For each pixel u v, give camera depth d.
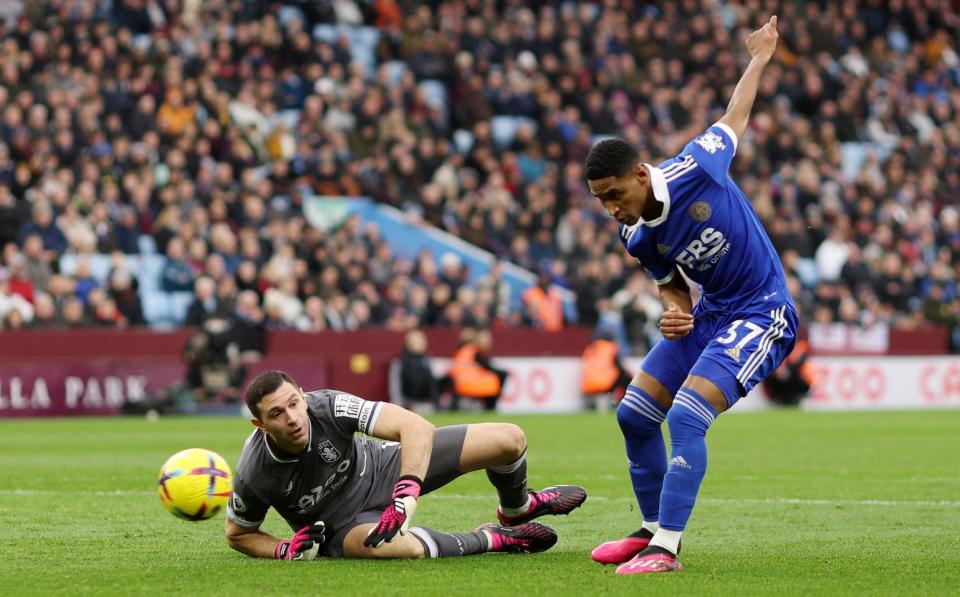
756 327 6.57
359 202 26.73
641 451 6.88
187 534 7.96
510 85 29.97
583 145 29.02
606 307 25.27
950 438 16.89
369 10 31.06
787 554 7.07
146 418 21.06
